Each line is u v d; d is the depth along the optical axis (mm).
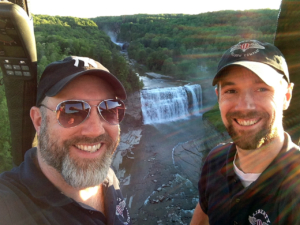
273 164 425
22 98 545
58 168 440
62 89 428
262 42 464
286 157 419
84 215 439
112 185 561
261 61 435
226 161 517
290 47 502
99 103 473
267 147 438
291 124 522
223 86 468
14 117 568
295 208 375
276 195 412
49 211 406
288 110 526
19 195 397
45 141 446
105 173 478
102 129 469
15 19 440
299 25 479
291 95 477
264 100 428
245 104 433
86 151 458
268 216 411
